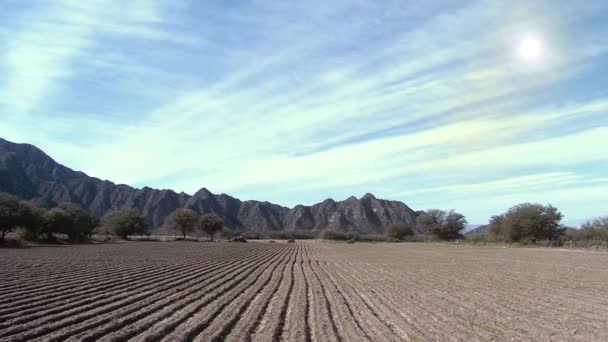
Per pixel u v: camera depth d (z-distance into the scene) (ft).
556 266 156.76
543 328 56.95
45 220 320.91
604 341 50.42
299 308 70.85
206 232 587.27
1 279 106.11
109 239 430.61
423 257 224.74
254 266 164.55
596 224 317.83
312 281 115.96
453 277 124.06
